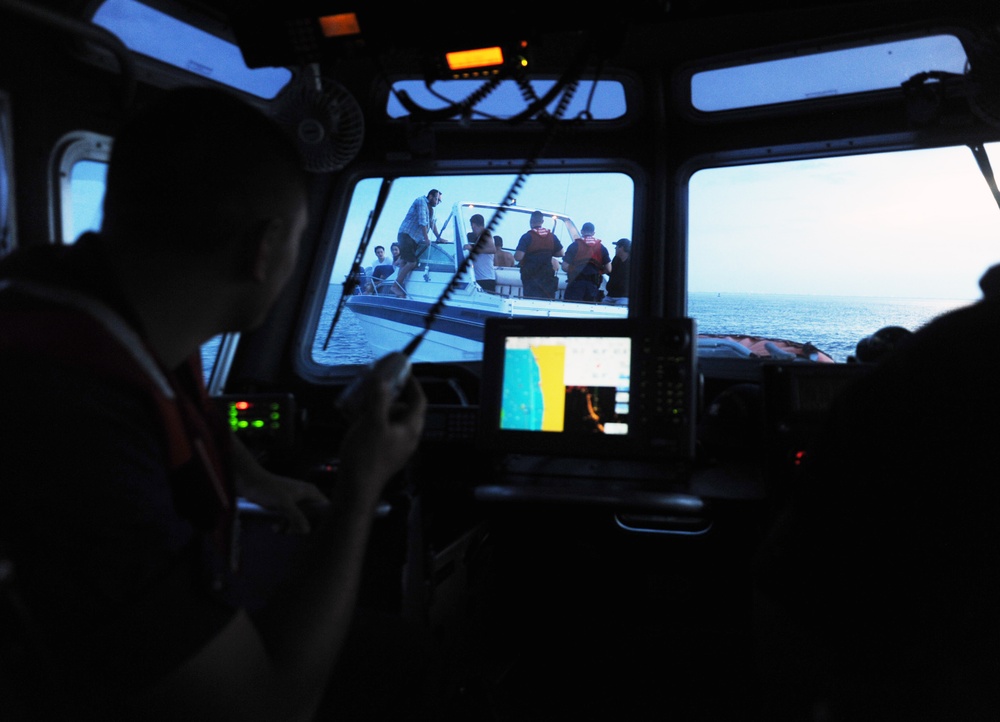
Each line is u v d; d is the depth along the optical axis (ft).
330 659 2.68
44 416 2.06
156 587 2.18
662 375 7.32
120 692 2.09
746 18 8.87
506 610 9.41
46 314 2.24
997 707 2.54
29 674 2.06
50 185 7.19
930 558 2.52
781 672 3.23
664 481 7.12
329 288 10.69
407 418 3.11
